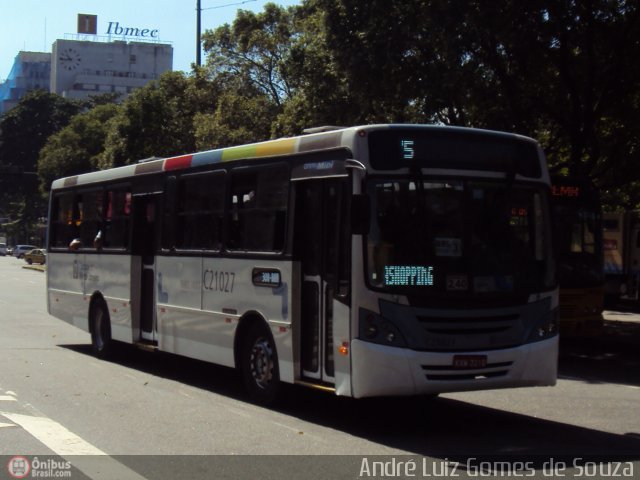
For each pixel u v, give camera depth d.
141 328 13.00
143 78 139.25
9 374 12.03
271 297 9.52
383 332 8.00
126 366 13.22
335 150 8.62
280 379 9.34
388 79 18.50
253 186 10.10
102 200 14.27
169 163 12.21
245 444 7.83
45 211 99.00
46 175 66.88
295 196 9.22
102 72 137.62
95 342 14.39
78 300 15.05
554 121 20.72
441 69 17.89
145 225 13.01
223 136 37.19
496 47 18.42
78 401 10.00
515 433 8.50
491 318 8.39
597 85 18.28
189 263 11.42
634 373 13.45
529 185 8.97
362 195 7.91
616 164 20.52
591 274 15.32
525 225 8.85
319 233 8.89
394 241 8.19
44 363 13.30
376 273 8.09
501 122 19.22
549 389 11.53
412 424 8.92
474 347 8.24
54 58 138.50
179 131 42.38
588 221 15.52
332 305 8.61
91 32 140.62
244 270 10.09
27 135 91.19
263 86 42.69
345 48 18.53
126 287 13.16
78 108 95.06
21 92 158.38
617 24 17.41
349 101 20.81
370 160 8.25
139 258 13.02
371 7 17.92
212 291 10.82
